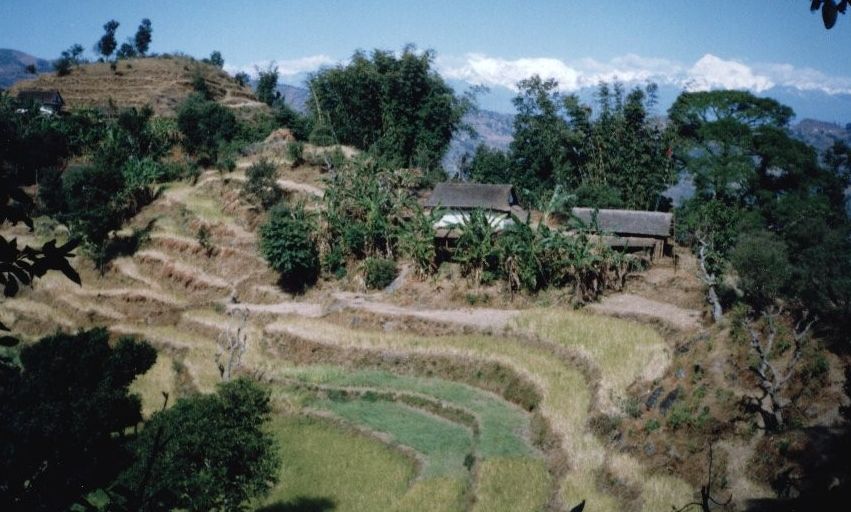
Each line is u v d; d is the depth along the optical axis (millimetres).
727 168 60719
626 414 30375
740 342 30453
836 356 26312
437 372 41594
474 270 51438
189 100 96938
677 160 69812
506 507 26125
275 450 26156
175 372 45688
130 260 67375
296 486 30109
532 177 77562
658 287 47281
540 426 32500
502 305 48781
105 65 135125
